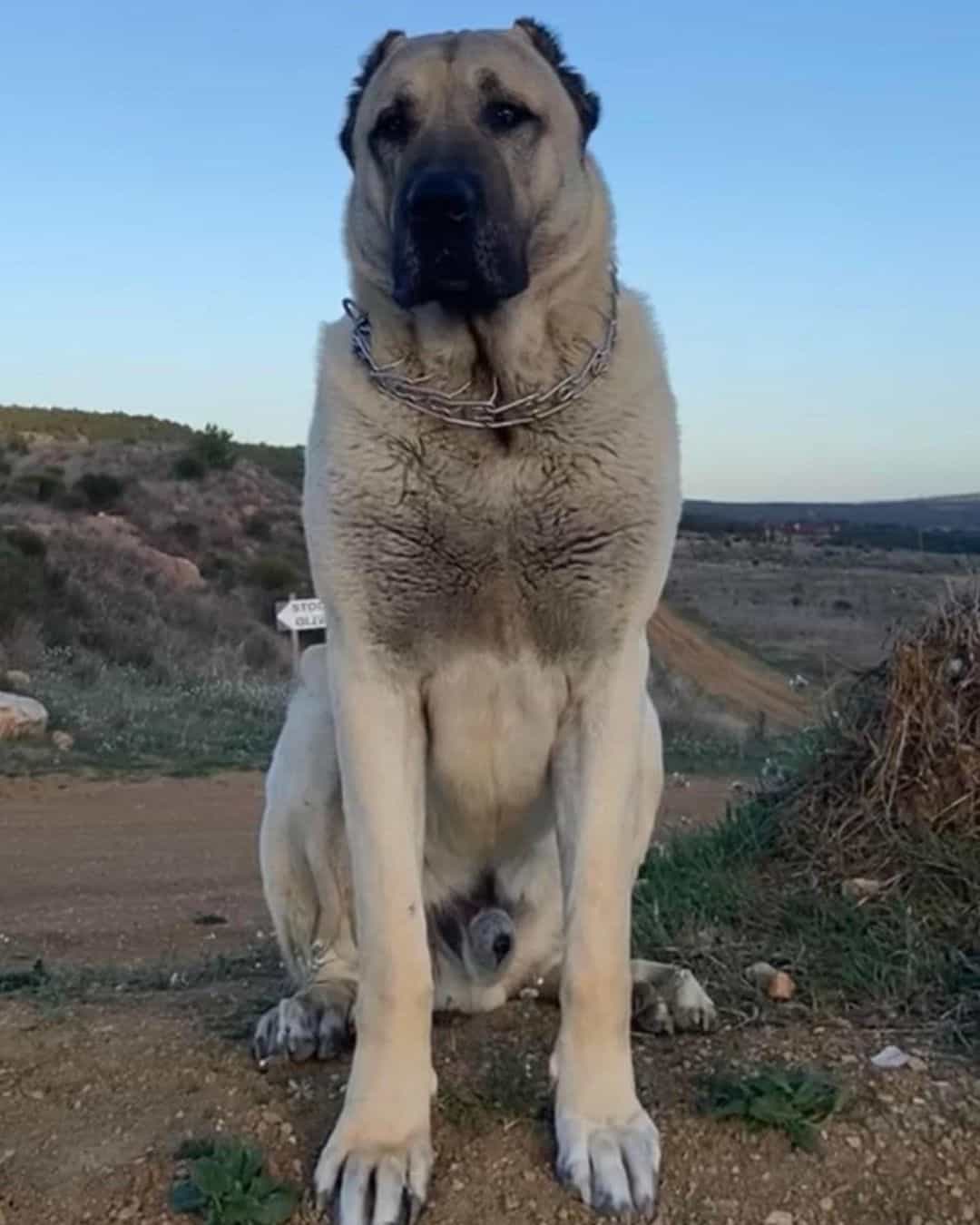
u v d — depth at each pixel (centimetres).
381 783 107
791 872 152
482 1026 124
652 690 674
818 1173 99
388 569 108
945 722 151
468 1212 97
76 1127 110
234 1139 106
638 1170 97
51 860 286
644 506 108
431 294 107
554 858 126
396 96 118
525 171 115
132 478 1203
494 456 106
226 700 537
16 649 585
